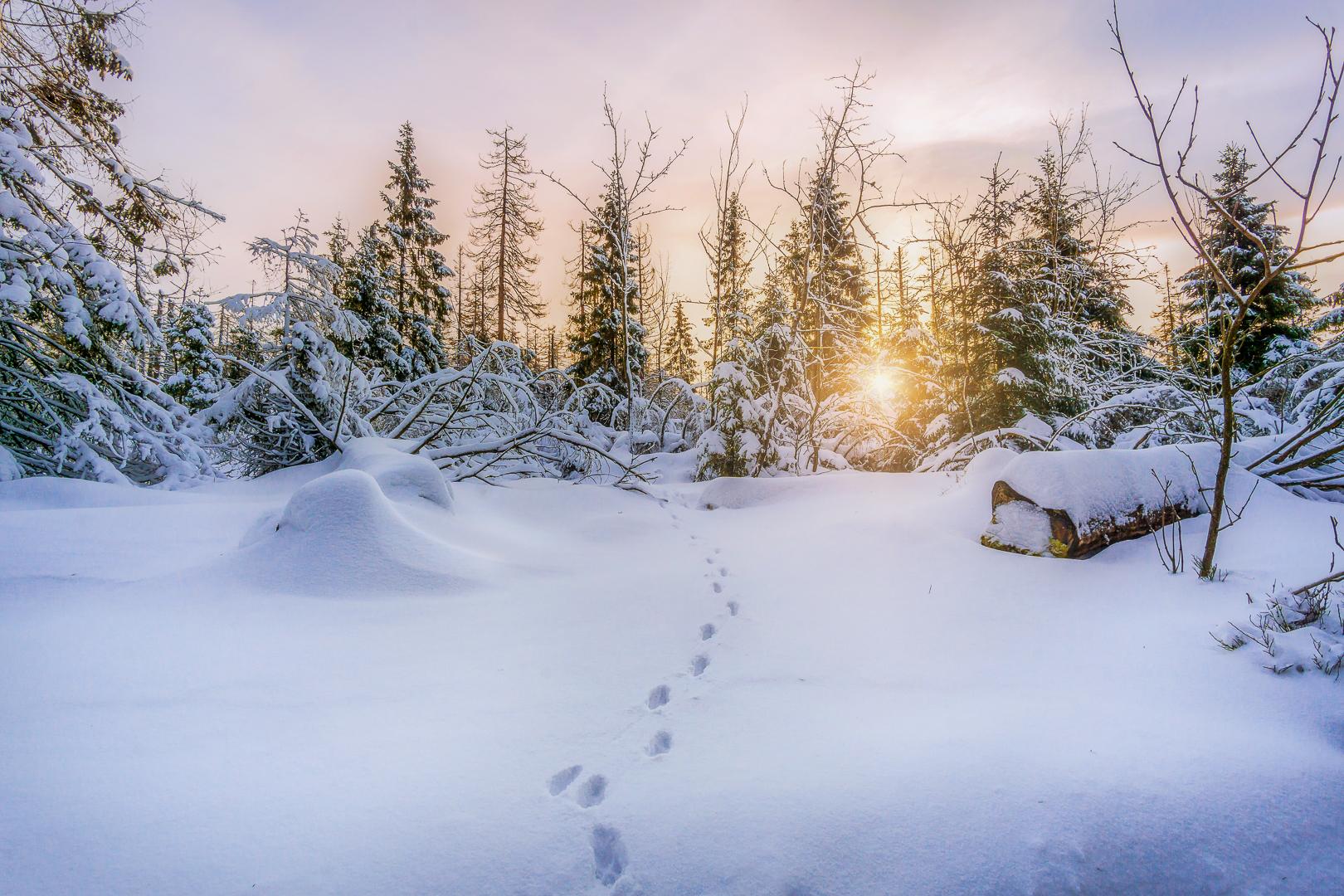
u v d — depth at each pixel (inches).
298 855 64.5
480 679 114.7
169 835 65.9
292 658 120.3
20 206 295.6
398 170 862.5
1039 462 194.2
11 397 317.7
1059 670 114.1
